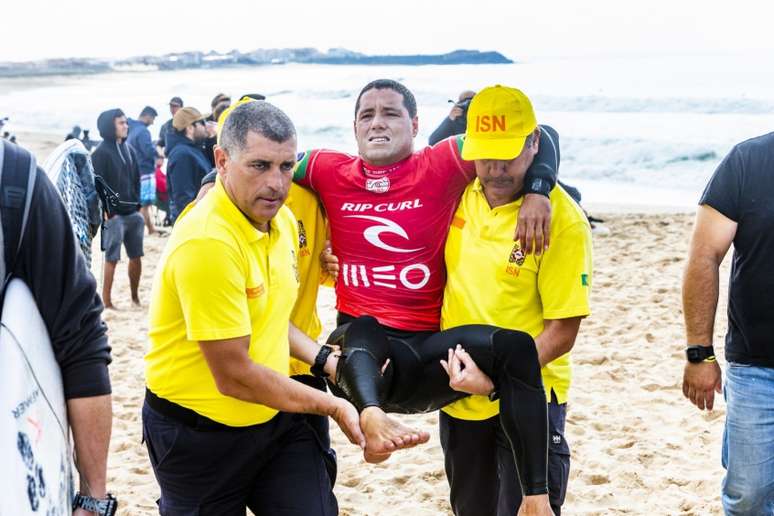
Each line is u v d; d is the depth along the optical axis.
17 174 2.08
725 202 3.36
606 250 11.40
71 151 3.34
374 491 5.00
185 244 2.69
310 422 3.30
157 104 56.88
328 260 3.54
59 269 2.15
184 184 9.16
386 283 3.45
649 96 34.38
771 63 47.84
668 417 5.98
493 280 3.32
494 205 3.35
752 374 3.35
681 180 21.62
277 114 2.69
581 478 5.11
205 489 2.99
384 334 3.21
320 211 3.58
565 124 30.20
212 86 72.69
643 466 5.25
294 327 3.34
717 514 4.60
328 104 46.25
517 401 2.99
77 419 2.27
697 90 36.00
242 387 2.75
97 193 3.63
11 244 2.07
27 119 49.44
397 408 3.38
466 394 3.32
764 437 3.35
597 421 5.91
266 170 2.68
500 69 60.50
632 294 9.10
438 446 5.59
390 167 3.42
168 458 2.95
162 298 2.82
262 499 3.07
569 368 3.56
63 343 2.21
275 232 2.93
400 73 62.28
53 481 2.05
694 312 3.50
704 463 5.23
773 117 29.12
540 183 3.18
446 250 3.44
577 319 3.29
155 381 2.93
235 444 2.93
